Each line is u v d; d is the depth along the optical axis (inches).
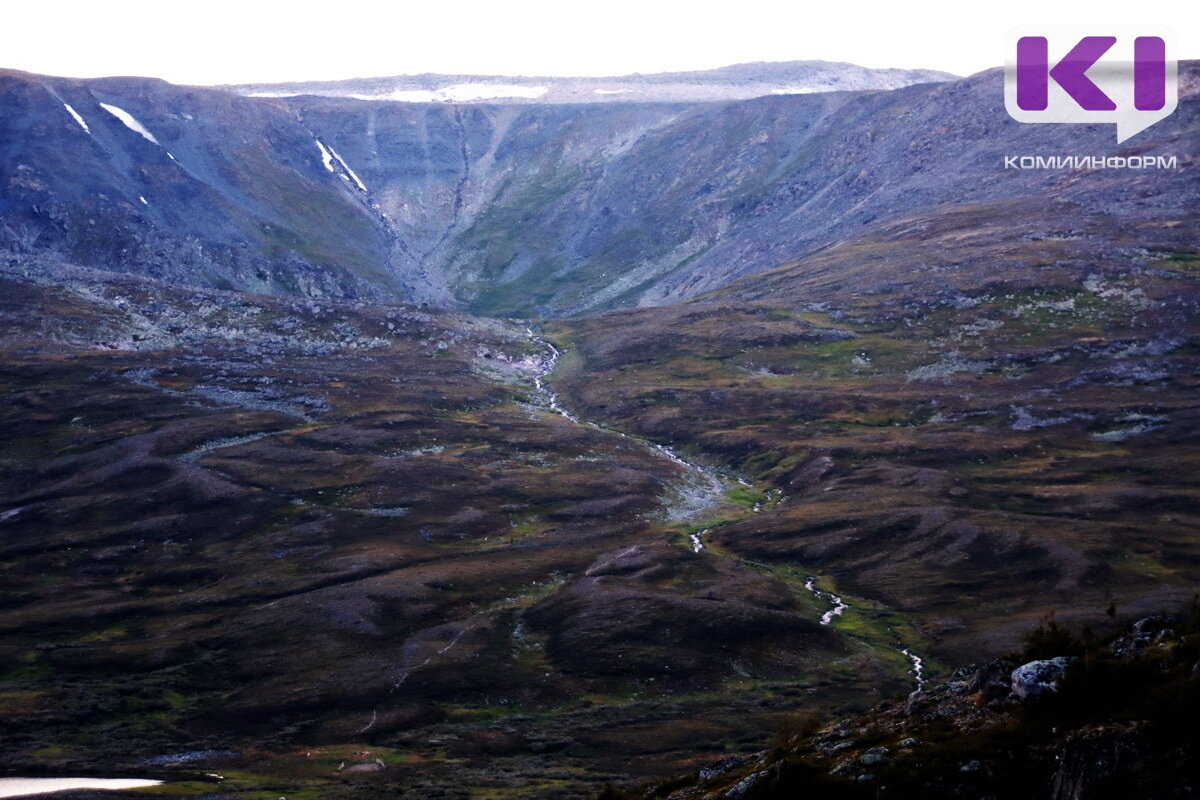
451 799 3068.4
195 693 4436.5
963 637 4766.2
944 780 1413.6
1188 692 1268.5
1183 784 1192.2
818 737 1870.1
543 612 5196.9
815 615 5231.3
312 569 5959.6
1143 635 1576.0
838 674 4473.4
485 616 5196.9
